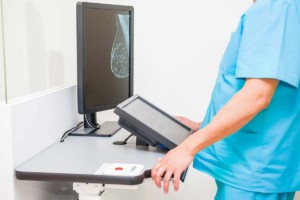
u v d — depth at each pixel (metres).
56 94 1.58
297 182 1.25
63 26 1.90
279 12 1.13
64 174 1.19
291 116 1.22
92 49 1.64
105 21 1.70
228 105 1.12
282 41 1.12
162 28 2.04
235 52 1.24
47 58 1.72
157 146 1.46
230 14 2.00
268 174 1.21
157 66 2.07
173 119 1.59
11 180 1.25
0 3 1.27
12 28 1.39
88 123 1.75
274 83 1.11
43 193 1.48
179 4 2.02
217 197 1.33
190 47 2.04
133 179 1.16
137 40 2.06
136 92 2.10
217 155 1.26
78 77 1.59
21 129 1.29
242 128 1.22
